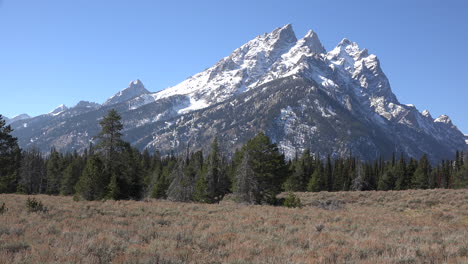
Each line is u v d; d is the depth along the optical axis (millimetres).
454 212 26844
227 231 15156
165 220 18312
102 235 12945
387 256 10453
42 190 86812
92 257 9727
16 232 13305
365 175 95500
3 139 53031
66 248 10719
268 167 41250
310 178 77938
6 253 10016
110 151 42938
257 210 25359
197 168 68875
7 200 27234
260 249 11508
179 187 51531
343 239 13469
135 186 42750
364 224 18438
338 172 92875
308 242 12836
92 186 35594
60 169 79438
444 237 14406
